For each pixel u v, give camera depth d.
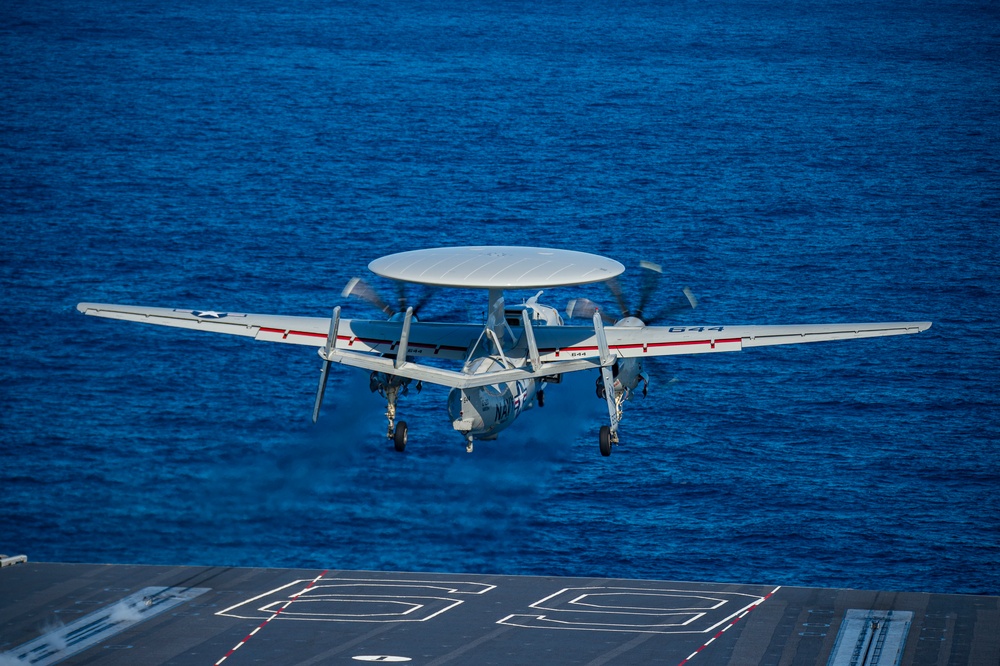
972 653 173.75
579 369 159.00
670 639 179.12
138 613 190.38
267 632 182.38
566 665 169.25
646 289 198.50
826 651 174.62
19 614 189.50
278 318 185.88
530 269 156.00
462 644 177.25
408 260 162.38
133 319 185.50
